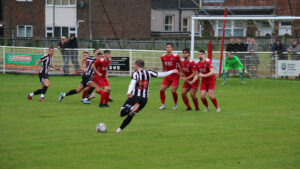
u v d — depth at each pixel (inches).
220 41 2527.1
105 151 679.7
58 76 2114.9
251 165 606.5
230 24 2529.5
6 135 791.1
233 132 832.3
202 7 3304.6
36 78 2026.3
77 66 2123.5
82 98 1278.3
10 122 923.4
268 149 697.0
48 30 3430.1
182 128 872.3
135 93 828.6
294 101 1328.7
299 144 732.0
